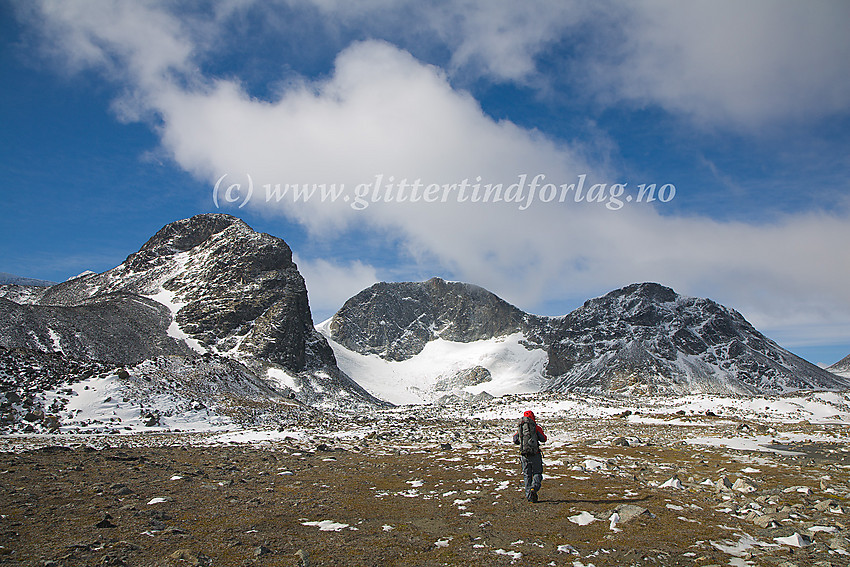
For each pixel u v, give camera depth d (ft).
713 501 39.58
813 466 57.98
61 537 29.07
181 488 44.42
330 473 54.29
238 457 67.46
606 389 615.98
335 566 24.94
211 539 29.12
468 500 40.19
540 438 40.93
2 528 30.73
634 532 30.94
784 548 27.86
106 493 41.73
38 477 48.91
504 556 26.50
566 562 25.67
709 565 25.14
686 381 608.19
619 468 56.80
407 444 85.97
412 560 25.93
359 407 329.11
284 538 29.53
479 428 123.13
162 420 118.83
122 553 26.30
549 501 39.78
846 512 35.50
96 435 96.17
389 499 40.73
